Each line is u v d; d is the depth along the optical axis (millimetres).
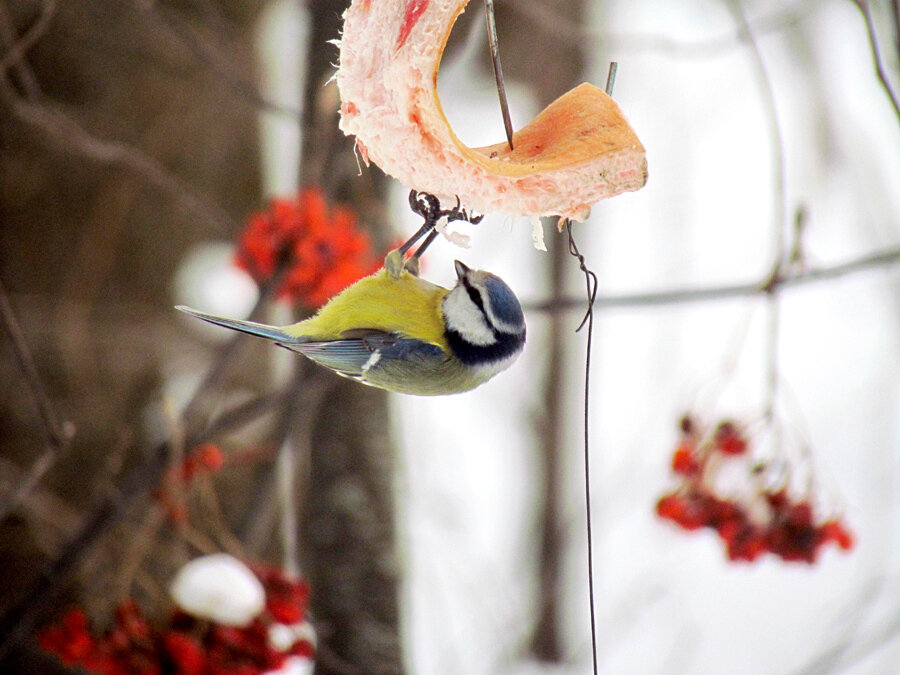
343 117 5512
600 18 18156
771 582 15961
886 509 16953
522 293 18859
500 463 17641
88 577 9141
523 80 17188
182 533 8250
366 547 9211
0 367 10391
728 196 23953
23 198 10664
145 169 9039
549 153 5527
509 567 16047
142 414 10680
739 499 8977
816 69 19203
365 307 7012
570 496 17219
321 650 8992
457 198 5461
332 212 9188
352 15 5434
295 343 6730
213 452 8406
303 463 10453
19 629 8133
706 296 8609
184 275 11242
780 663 14078
